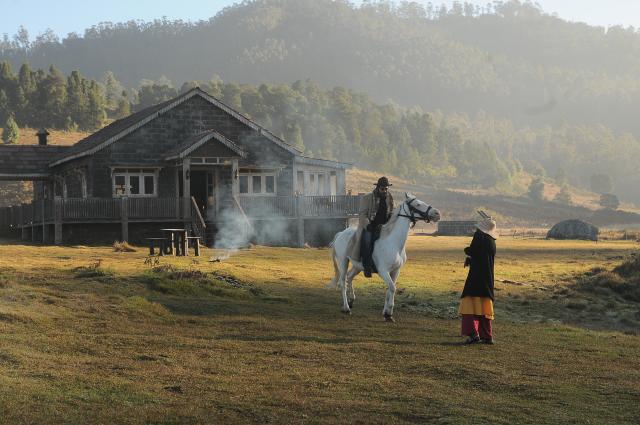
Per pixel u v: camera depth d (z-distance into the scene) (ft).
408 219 51.49
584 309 70.64
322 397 29.78
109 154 131.34
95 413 26.35
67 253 98.78
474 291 44.09
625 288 84.48
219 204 140.15
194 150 129.08
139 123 132.67
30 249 104.53
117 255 97.04
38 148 163.84
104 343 38.83
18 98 567.59
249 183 143.33
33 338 38.17
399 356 38.88
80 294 53.31
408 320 53.78
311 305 59.77
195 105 137.18
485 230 44.21
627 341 48.16
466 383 33.32
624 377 35.35
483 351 41.57
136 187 134.21
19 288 52.54
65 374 31.22
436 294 70.90
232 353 38.04
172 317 49.52
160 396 28.96
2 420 24.91
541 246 164.25
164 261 84.79
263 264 91.76
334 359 37.52
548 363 38.47
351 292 58.65
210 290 62.08
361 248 52.65
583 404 30.12
